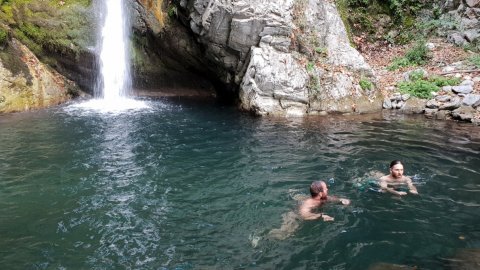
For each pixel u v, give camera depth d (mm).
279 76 11547
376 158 7863
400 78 13289
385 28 16016
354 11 16016
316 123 10664
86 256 4656
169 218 5562
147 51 14141
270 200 6066
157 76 14523
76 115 11203
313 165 7504
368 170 7230
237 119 11070
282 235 5082
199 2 11797
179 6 12594
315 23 12820
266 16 11719
